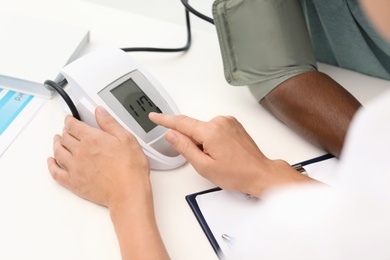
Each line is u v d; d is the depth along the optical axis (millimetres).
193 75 736
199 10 891
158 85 630
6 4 821
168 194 563
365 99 704
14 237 501
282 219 349
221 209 544
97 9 847
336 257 305
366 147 282
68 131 572
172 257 502
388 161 277
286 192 399
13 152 588
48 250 494
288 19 663
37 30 745
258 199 552
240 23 658
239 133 574
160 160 579
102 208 539
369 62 729
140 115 593
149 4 896
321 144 627
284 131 663
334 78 744
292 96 648
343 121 612
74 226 518
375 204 282
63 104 642
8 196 538
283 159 619
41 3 837
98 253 496
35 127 625
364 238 291
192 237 522
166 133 555
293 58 667
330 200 318
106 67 605
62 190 553
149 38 804
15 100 655
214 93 709
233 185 546
